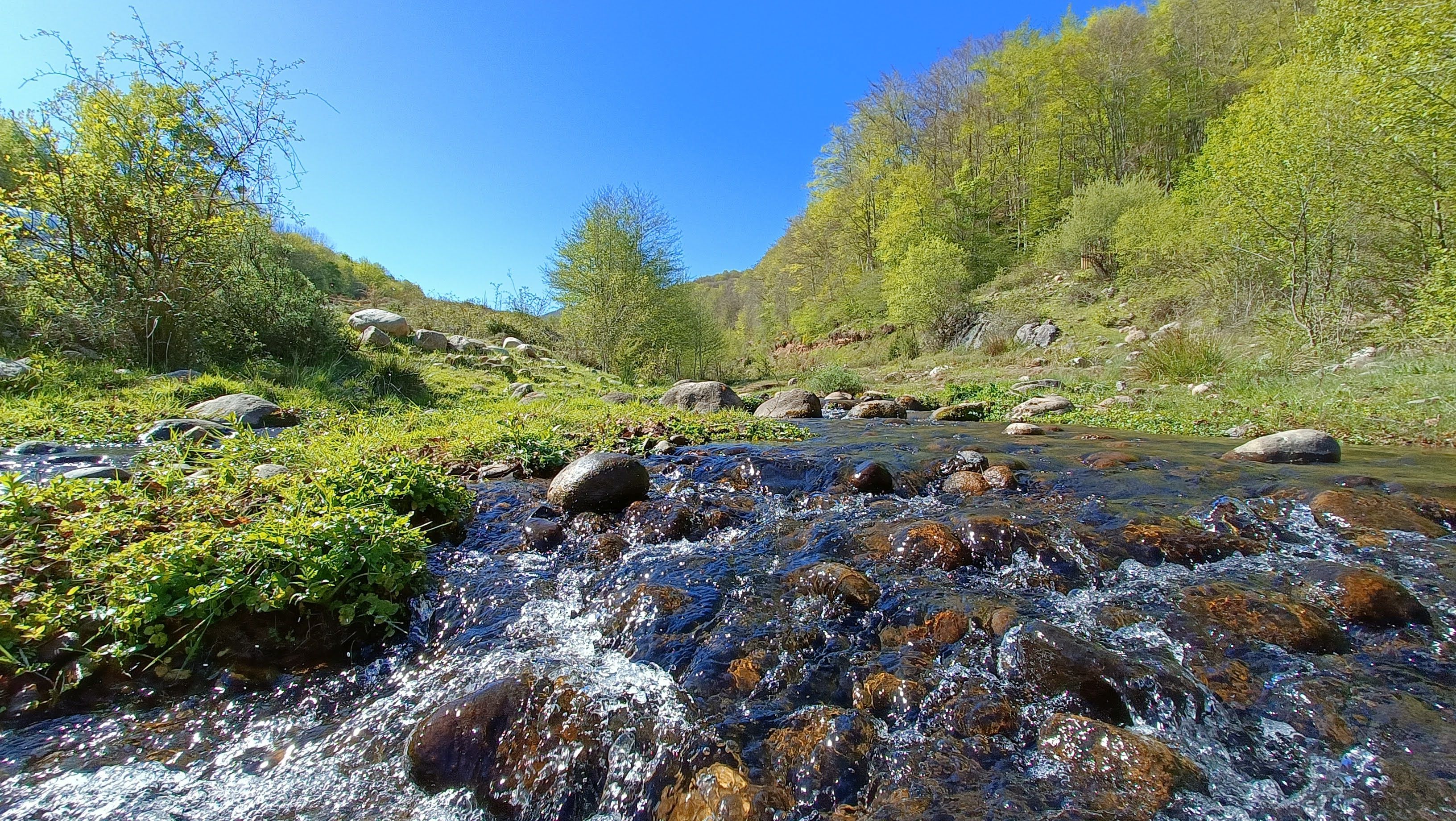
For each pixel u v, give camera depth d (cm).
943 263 2134
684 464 445
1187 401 804
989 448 536
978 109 3038
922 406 1077
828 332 3231
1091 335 1566
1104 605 222
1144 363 1074
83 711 165
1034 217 2736
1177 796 136
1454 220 739
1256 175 955
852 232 3381
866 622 214
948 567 257
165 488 284
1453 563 253
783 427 646
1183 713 164
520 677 175
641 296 1864
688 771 146
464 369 1152
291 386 750
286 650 194
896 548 272
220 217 745
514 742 154
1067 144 2762
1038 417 846
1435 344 707
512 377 1173
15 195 633
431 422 611
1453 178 699
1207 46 2630
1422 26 633
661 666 189
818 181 3584
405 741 161
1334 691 172
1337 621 209
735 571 259
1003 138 2931
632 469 352
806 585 240
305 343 892
